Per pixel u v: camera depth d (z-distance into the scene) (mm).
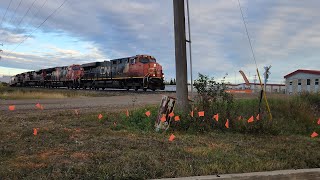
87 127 10070
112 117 11789
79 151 7016
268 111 11961
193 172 5875
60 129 9484
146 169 5898
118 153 6875
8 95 29984
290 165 6633
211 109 10250
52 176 5395
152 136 8875
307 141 9367
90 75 50812
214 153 7184
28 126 10023
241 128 10188
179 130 9758
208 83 10664
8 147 7258
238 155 7145
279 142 8945
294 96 16703
